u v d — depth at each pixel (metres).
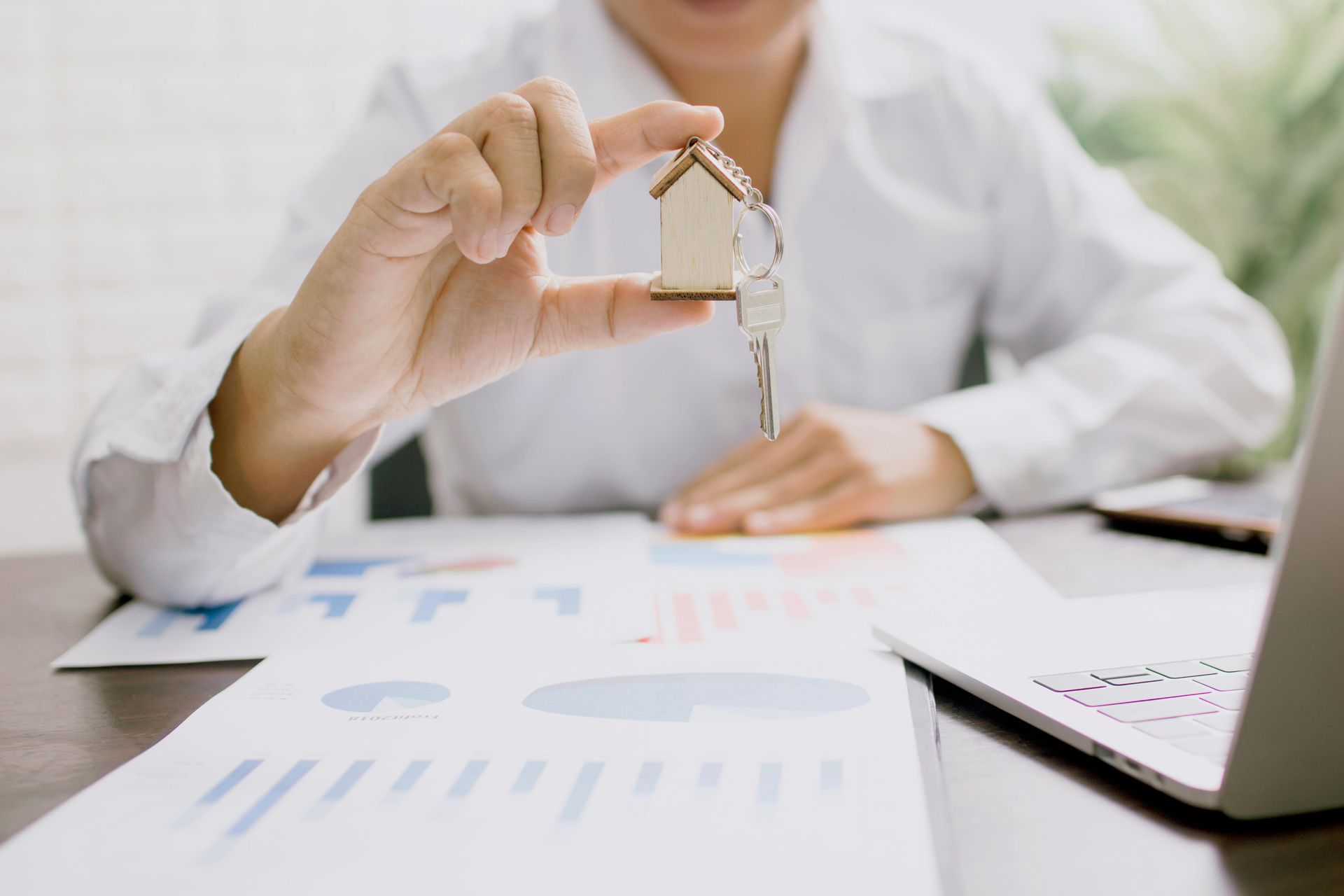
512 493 1.13
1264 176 1.60
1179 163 1.64
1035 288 1.18
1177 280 1.08
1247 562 0.69
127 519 0.63
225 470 0.62
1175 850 0.32
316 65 1.86
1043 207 1.15
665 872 0.30
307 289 0.53
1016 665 0.45
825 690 0.45
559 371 1.08
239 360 0.61
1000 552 0.72
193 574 0.63
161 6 1.82
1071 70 1.67
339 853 0.32
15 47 1.80
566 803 0.35
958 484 0.89
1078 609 0.53
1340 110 1.56
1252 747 0.32
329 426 0.60
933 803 0.35
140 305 1.87
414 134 1.08
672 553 0.75
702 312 0.55
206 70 1.84
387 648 0.54
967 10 1.70
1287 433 1.55
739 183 0.49
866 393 1.15
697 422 1.11
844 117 1.08
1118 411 0.96
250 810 0.35
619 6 1.01
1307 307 1.57
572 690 0.46
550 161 0.45
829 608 0.60
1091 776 0.37
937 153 1.15
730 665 0.49
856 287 1.13
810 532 0.82
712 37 0.95
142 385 0.70
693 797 0.35
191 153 1.85
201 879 0.31
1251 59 1.60
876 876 0.30
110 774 0.38
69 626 0.64
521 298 0.56
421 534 0.85
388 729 0.42
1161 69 1.63
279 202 1.88
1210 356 1.02
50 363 1.86
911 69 1.17
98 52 1.82
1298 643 0.32
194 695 0.49
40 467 1.88
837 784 0.36
